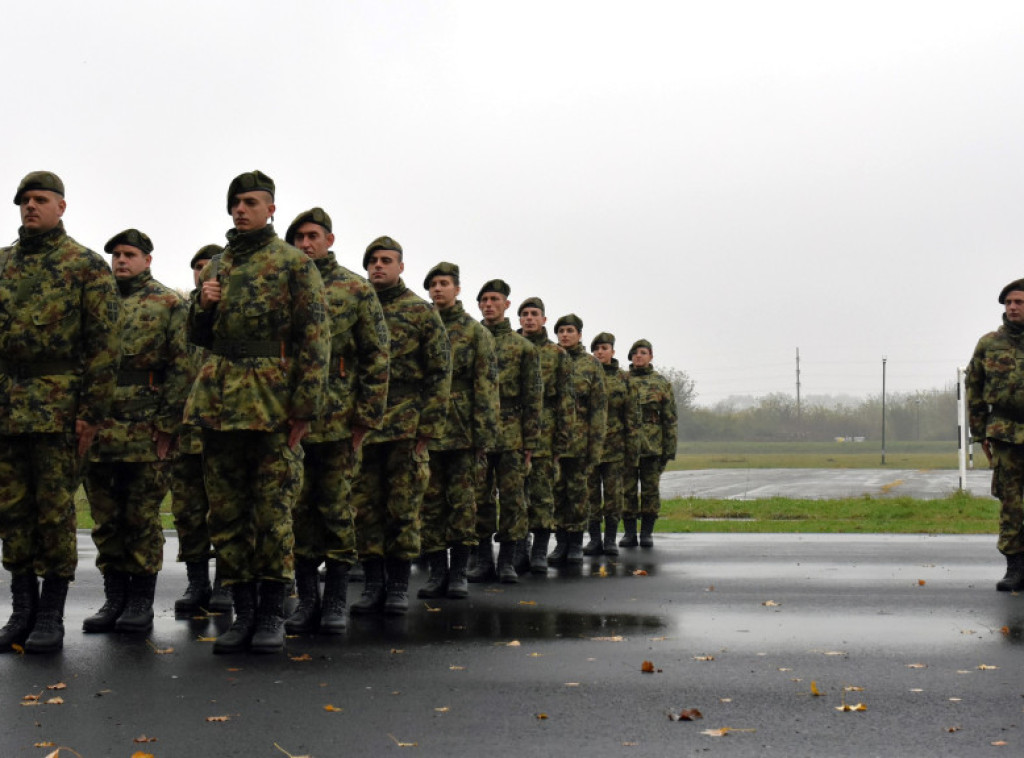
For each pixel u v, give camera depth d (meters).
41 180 6.11
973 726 4.54
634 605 7.98
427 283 8.70
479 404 8.51
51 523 6.06
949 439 112.62
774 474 43.03
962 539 13.46
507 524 9.55
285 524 6.04
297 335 6.09
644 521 13.13
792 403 114.56
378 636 6.59
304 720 4.55
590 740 4.29
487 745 4.21
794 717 4.66
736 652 6.09
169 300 7.32
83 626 6.82
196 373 7.49
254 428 5.93
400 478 7.57
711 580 9.52
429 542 8.50
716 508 19.19
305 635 6.63
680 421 112.00
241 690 5.08
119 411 6.95
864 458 77.00
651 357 13.52
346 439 6.81
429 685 5.21
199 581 7.86
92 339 6.14
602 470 12.49
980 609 7.75
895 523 16.16
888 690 5.16
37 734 4.33
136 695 4.97
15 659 5.81
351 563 6.81
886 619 7.30
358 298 6.86
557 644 6.32
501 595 8.59
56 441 6.09
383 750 4.13
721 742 4.27
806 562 10.94
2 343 6.06
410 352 7.66
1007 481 8.83
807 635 6.65
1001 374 8.87
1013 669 5.65
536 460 10.55
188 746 4.18
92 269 6.15
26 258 6.15
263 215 6.18
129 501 6.89
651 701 4.92
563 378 10.62
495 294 9.68
